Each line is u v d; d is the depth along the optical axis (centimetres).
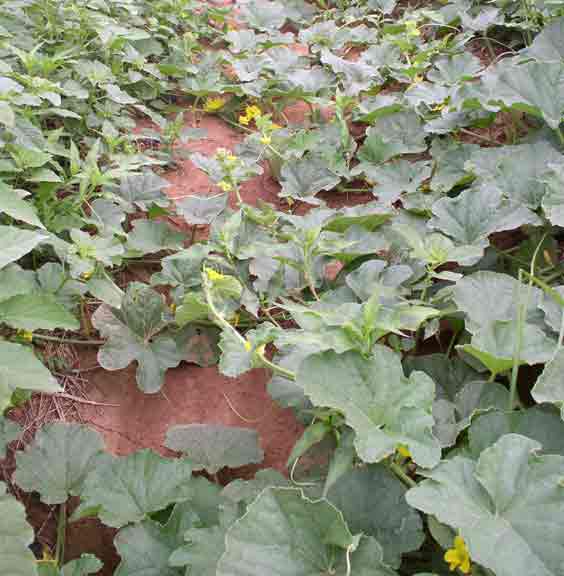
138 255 322
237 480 227
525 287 257
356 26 620
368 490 203
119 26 493
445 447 211
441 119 394
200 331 297
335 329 212
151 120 464
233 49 538
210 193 397
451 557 182
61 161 379
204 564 194
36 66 381
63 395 273
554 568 162
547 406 216
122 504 218
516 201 298
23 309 207
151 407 279
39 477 232
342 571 178
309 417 246
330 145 417
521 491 177
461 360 256
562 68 340
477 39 523
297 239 283
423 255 260
